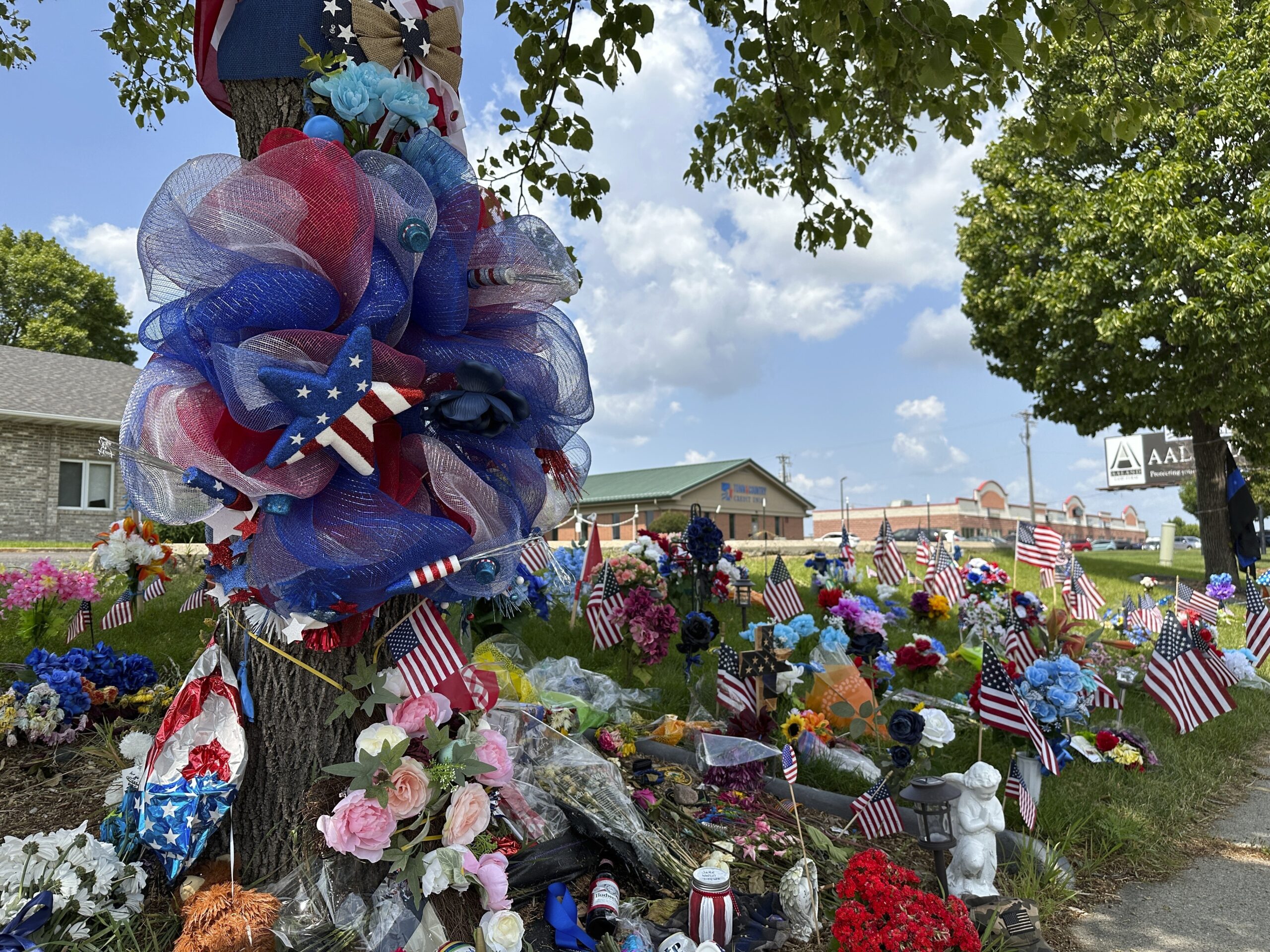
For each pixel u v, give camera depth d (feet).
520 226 9.21
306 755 8.97
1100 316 56.90
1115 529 337.72
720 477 173.17
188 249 7.36
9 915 7.56
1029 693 16.40
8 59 23.99
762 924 9.87
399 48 9.09
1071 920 11.10
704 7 18.53
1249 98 51.85
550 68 18.52
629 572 26.48
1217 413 54.95
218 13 9.45
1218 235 51.70
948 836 10.75
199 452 7.23
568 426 9.43
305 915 8.15
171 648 20.24
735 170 24.39
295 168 7.55
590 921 8.93
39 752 13.16
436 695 8.89
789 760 11.18
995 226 64.49
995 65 14.74
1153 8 15.88
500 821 9.70
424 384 8.39
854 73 19.51
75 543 67.15
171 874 8.49
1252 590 26.30
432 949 7.88
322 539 7.39
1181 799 15.65
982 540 198.08
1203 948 10.32
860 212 20.56
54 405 71.05
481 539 8.08
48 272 112.47
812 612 31.01
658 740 16.15
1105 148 58.34
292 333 7.30
